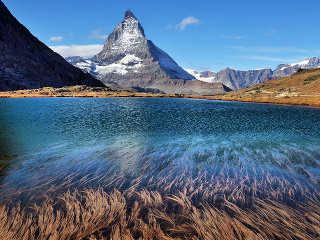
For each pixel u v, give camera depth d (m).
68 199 5.19
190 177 6.82
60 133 13.91
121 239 3.68
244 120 22.64
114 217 4.40
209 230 3.97
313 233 3.95
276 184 6.35
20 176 6.76
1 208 4.74
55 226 4.06
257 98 74.25
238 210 4.74
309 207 4.96
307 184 6.38
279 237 3.80
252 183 6.39
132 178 6.68
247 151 10.20
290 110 38.94
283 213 4.65
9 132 13.90
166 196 5.43
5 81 108.94
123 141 11.99
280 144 11.72
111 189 5.83
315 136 14.09
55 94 85.81
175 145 11.27
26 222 4.20
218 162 8.46
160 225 4.12
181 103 56.47
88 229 3.97
